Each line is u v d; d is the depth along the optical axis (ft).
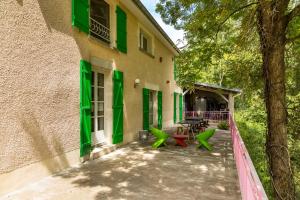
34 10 15.79
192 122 36.35
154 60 42.42
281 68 19.62
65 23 18.84
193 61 33.55
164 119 49.78
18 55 14.56
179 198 13.91
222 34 30.12
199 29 27.32
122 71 29.30
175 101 59.06
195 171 19.12
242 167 12.84
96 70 24.95
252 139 39.68
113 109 26.55
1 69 13.47
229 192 14.88
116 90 27.07
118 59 28.17
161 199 13.73
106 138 26.63
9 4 13.99
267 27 19.31
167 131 44.55
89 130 22.00
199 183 16.42
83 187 15.26
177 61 34.50
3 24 13.61
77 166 19.79
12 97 14.15
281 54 19.65
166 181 16.72
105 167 19.81
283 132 19.57
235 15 23.77
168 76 52.75
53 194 14.08
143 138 33.73
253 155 32.50
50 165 17.28
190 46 32.42
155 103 44.52
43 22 16.55
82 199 13.48
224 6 22.52
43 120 16.56
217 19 25.30
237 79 27.37
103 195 14.08
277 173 19.52
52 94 17.42
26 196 13.70
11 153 14.06
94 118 24.75
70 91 19.48
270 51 19.63
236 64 27.02
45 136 16.75
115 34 27.27
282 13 19.21
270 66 19.76
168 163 21.43
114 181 16.51
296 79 30.55
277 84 19.58
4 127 13.62
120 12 28.14
